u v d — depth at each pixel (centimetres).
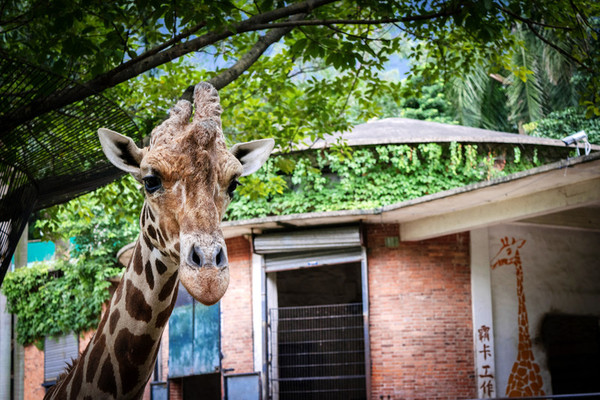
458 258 1681
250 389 1664
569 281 1761
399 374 1623
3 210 524
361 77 1013
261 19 684
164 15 650
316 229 1647
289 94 1040
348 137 1789
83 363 430
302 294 2239
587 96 898
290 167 1072
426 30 923
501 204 1476
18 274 2228
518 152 1811
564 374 1870
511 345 1669
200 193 354
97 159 554
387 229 1678
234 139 1034
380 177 1745
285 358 1927
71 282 2205
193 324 1767
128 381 417
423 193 1747
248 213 1734
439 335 1641
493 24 753
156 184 362
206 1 645
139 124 842
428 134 1864
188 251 337
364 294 1644
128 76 633
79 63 753
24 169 528
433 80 1020
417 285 1656
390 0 729
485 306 1661
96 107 500
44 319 2219
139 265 414
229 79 720
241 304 1734
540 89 2778
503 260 1703
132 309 413
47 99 488
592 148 1816
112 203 1077
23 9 761
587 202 1334
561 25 832
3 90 468
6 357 2194
